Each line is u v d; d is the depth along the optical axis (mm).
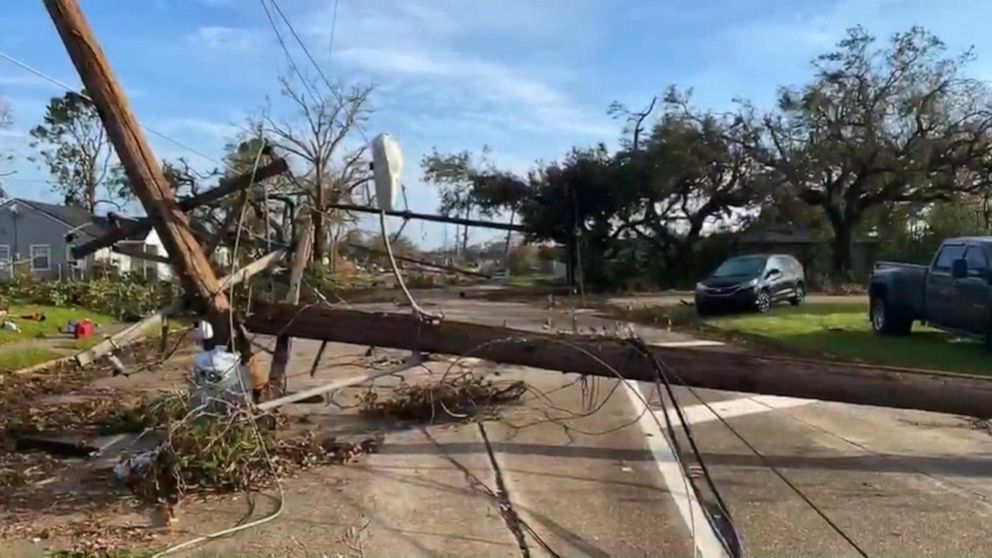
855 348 13633
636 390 9898
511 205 40875
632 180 38125
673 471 6461
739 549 4707
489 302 30703
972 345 13883
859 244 43094
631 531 5074
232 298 8383
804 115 36406
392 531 5098
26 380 11703
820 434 7754
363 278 25000
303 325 8414
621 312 24031
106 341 7996
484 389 9180
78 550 4770
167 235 7809
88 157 58719
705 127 38000
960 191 35969
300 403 9164
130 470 6129
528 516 5375
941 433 7781
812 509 5480
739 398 9625
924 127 35281
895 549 4734
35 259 44875
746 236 41344
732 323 18922
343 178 34000
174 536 5031
